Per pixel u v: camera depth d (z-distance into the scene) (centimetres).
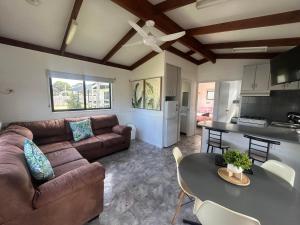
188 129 557
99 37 324
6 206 109
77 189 151
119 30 309
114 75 455
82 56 380
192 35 332
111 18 273
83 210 162
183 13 264
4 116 289
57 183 141
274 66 319
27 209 120
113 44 357
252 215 97
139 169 294
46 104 337
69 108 380
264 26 249
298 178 221
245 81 428
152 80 427
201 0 206
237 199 112
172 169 295
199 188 123
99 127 383
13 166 121
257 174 148
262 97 432
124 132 379
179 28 308
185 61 481
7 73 286
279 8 222
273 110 418
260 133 241
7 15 234
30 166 151
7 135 201
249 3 217
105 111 446
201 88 799
